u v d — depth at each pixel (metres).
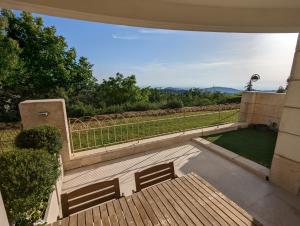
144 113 9.47
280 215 2.43
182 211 1.55
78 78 11.38
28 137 2.45
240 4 2.17
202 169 3.68
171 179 2.11
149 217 1.48
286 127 2.85
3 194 1.41
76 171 3.60
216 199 1.70
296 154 2.76
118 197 1.83
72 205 1.62
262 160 3.90
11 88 8.92
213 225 1.40
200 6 2.17
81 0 1.72
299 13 2.34
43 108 3.21
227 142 5.00
